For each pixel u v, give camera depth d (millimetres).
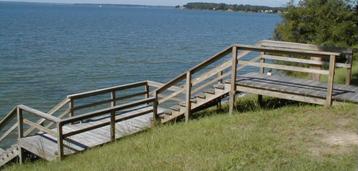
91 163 8469
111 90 12508
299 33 22328
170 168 7012
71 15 173000
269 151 7270
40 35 64312
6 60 36406
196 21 148500
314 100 9945
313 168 6363
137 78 29375
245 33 83188
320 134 8055
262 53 12727
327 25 21094
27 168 9641
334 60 9461
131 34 72438
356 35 20938
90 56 40625
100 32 74750
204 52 46312
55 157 9672
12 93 23500
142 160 7855
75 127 11531
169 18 177250
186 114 11695
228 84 11125
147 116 12523
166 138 9375
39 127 10062
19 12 192500
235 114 10781
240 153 7293
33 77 28484
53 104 21281
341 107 9453
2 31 69562
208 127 9648
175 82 11805
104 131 11281
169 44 55344
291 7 22203
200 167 6840
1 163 11109
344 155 6883
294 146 7465
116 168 7605
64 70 31797
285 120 9227
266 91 10602
